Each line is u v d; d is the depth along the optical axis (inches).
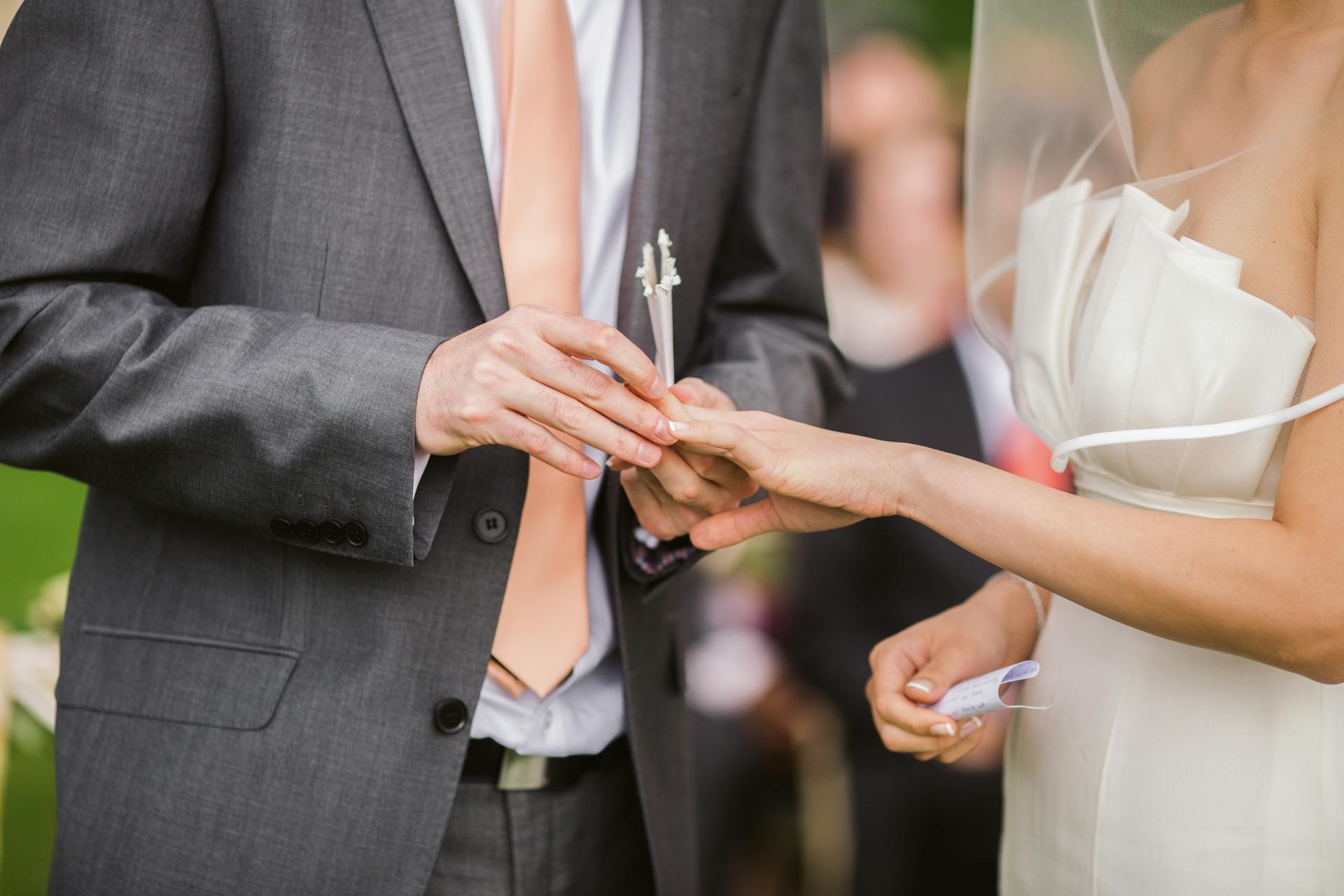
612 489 68.0
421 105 62.5
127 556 66.2
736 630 127.6
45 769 110.0
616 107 70.4
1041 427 67.5
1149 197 61.5
